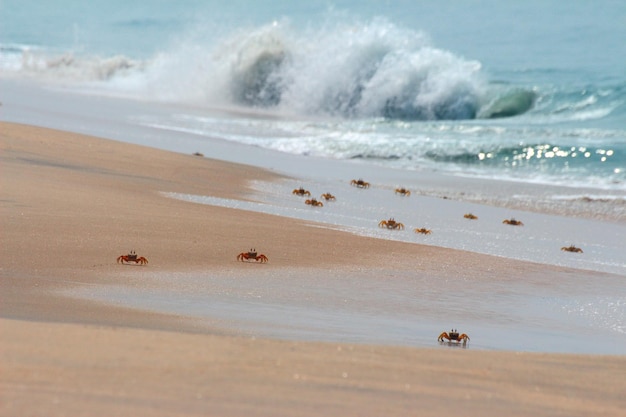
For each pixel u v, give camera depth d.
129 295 25.94
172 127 99.75
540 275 37.50
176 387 11.84
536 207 66.12
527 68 163.00
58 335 14.73
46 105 109.69
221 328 21.88
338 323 24.67
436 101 127.25
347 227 46.72
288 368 13.80
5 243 32.03
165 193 51.53
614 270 41.03
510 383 14.81
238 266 32.81
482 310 29.73
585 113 121.31
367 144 94.38
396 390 13.16
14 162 53.97
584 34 191.75
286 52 140.38
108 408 10.48
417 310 28.53
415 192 69.75
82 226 36.72
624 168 83.06
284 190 61.75
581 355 18.56
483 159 88.06
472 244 45.94
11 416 9.84
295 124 109.88
